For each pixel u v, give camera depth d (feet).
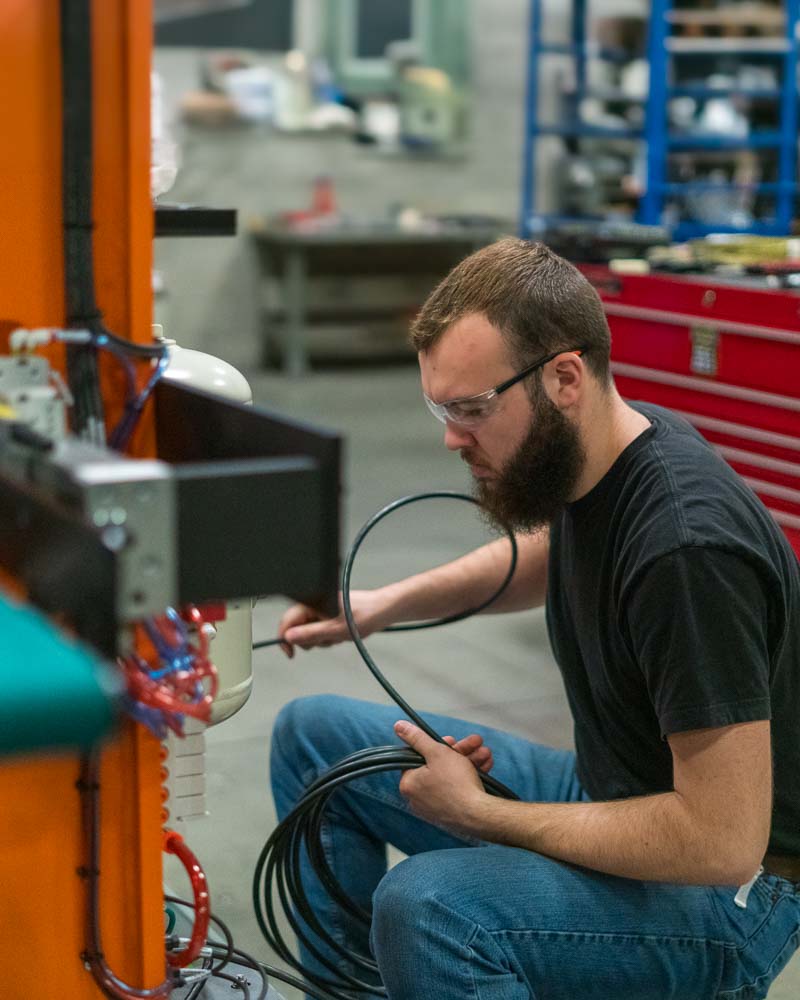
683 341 8.38
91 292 3.58
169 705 3.13
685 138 18.29
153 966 4.04
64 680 2.14
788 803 4.57
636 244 10.23
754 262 9.23
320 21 23.62
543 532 5.42
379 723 5.52
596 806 4.40
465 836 4.63
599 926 4.37
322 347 24.68
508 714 9.43
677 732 4.06
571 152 22.61
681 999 4.56
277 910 6.86
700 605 4.03
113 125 3.58
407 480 15.80
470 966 4.25
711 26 19.24
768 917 4.60
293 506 2.79
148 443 3.85
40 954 3.92
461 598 5.71
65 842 3.87
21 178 3.50
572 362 4.30
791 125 18.29
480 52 24.85
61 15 3.41
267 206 24.00
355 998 5.32
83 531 2.41
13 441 2.90
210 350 24.06
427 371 4.46
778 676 4.41
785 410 7.70
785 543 4.51
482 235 23.47
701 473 4.31
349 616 4.92
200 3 22.81
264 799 8.13
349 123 24.06
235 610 4.86
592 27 24.82
